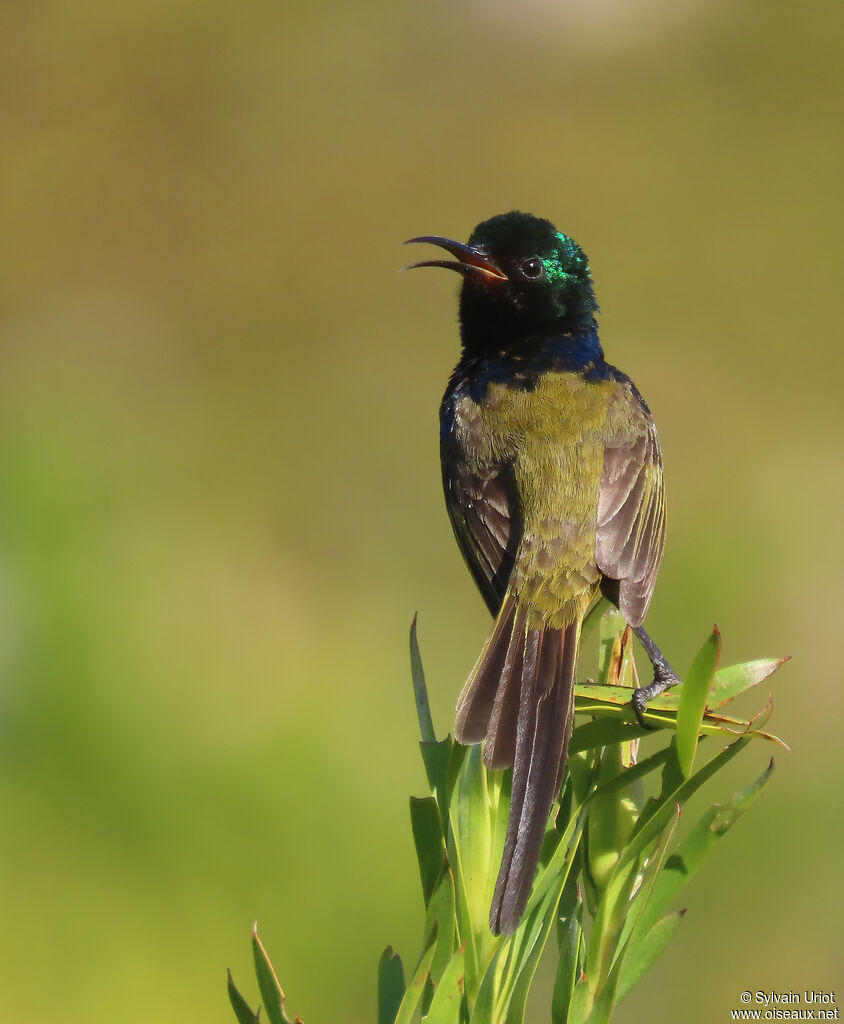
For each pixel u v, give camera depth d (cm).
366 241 2203
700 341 1998
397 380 1942
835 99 2462
